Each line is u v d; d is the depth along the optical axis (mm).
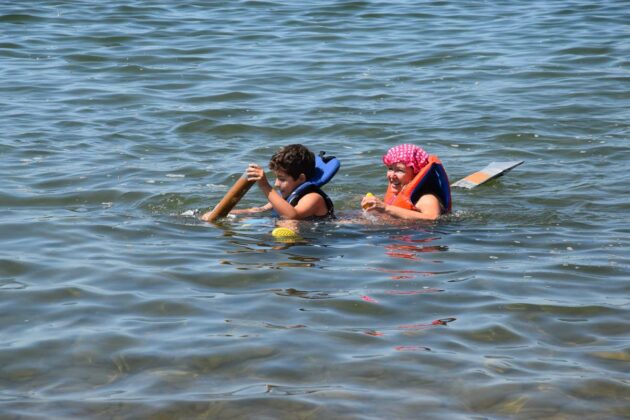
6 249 25391
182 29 63438
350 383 17672
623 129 40750
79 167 34781
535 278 23312
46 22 64625
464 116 43250
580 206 30531
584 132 40469
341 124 42031
